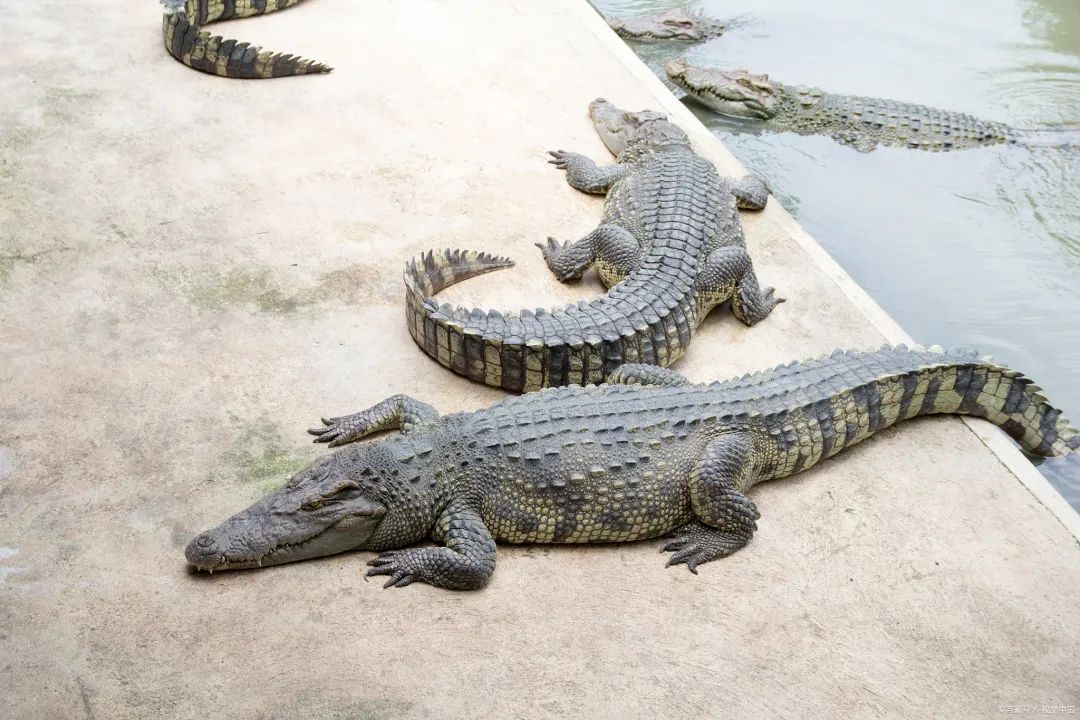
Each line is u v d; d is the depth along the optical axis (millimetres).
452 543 3523
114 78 4988
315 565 3520
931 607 3586
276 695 3264
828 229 5355
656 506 3631
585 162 4848
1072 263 5188
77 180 4488
